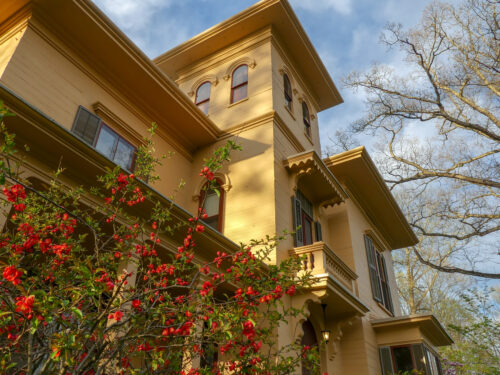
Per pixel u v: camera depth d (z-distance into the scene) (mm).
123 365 3740
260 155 10523
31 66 7469
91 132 8312
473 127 13656
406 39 14641
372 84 15359
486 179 13586
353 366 10422
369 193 14320
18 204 3471
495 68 13344
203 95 13523
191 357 4242
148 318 3578
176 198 10547
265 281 4434
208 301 3705
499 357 12695
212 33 13586
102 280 3287
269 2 12500
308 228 11258
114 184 4656
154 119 10570
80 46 8703
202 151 11719
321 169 10703
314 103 15484
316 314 10219
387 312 14078
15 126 4727
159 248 6363
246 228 9508
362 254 13352
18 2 7785
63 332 2922
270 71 12156
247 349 4398
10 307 3012
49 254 4004
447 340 12570
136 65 9281
